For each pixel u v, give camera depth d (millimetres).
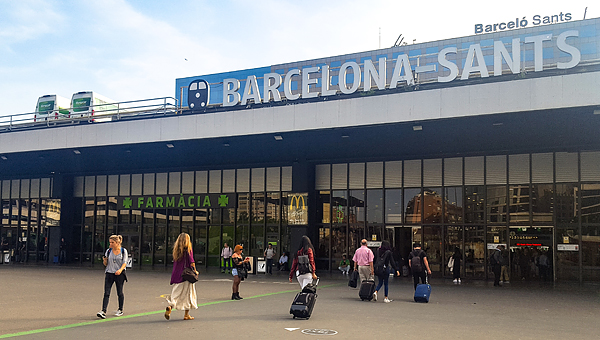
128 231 34406
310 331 9156
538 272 23797
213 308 12492
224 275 25594
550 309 13320
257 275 26234
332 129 21531
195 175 32719
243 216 31141
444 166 26328
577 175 23688
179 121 24094
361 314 11625
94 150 27047
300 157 28250
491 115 18750
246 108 23469
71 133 26281
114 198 35000
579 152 23688
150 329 9250
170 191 33312
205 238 32188
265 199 30562
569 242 23500
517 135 22016
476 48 19438
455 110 19125
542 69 18531
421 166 26781
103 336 8516
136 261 33875
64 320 10367
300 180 28750
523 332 9547
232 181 31641
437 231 26094
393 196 27312
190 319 10508
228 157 29000
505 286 20875
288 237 29781
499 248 23641
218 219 31953
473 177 25656
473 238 25297
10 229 37344
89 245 35438
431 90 19609
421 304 13945
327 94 21766
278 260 29797
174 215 33344
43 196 36375
